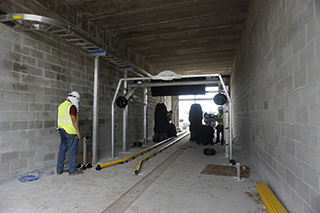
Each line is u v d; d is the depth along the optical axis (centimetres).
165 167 409
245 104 524
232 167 401
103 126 583
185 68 1034
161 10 471
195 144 732
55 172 362
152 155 530
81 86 484
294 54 193
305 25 169
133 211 220
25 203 239
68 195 263
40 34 371
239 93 661
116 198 254
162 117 813
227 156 510
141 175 351
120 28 562
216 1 438
